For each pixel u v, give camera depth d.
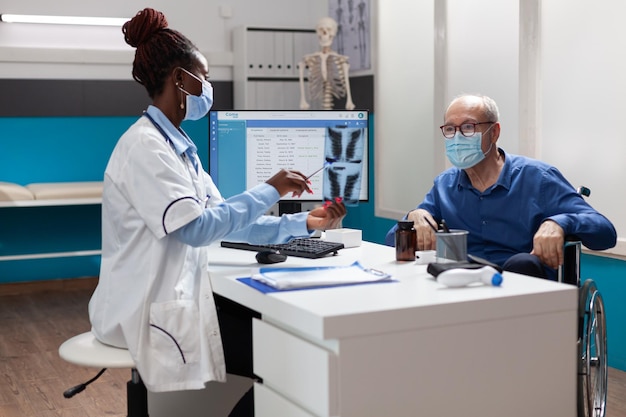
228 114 2.70
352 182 2.09
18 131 5.23
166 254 1.89
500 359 1.58
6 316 4.65
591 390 2.17
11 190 4.61
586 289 2.06
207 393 2.46
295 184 2.03
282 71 5.55
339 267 1.91
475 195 2.51
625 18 3.24
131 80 5.45
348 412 1.45
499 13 3.93
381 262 2.05
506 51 3.90
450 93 4.34
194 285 1.94
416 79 4.68
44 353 3.86
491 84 4.02
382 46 5.02
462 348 1.54
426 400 1.51
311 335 1.54
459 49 4.25
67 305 4.94
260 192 1.97
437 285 1.70
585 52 3.44
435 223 2.27
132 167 1.87
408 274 1.84
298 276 1.79
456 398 1.54
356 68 5.30
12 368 3.62
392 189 5.04
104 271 1.98
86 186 4.92
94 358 1.87
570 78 3.53
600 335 2.21
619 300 3.39
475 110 2.39
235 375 2.46
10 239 5.31
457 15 4.25
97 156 5.41
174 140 1.97
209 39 5.67
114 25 5.41
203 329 1.89
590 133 3.45
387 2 4.93
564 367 1.65
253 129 2.71
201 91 2.03
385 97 5.03
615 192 3.35
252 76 5.48
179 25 5.59
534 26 3.67
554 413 1.65
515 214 2.45
